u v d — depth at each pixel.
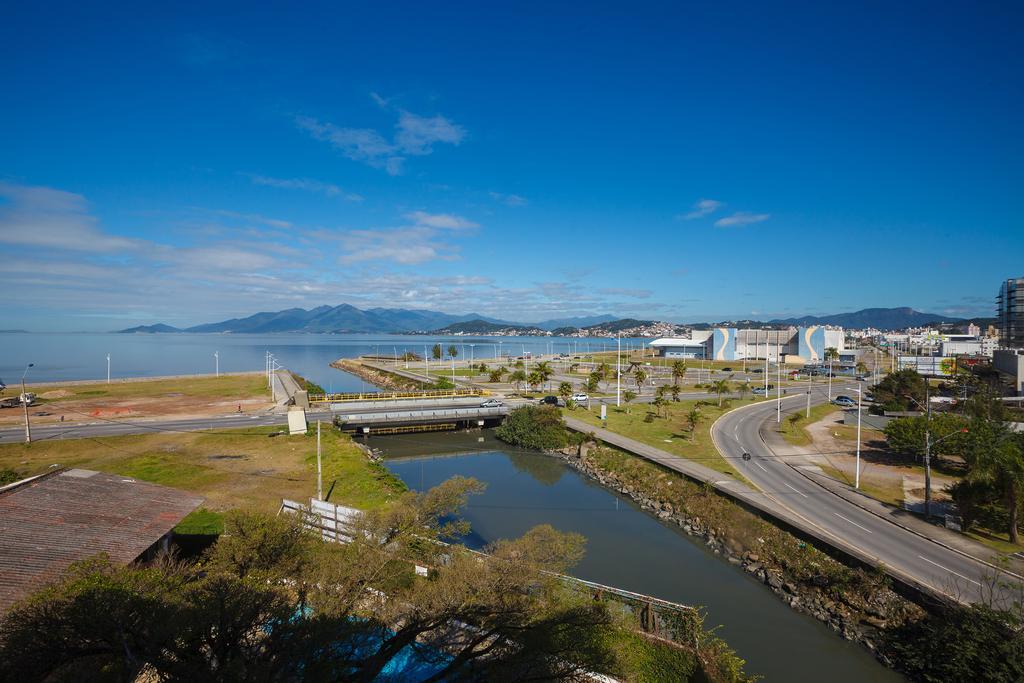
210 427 67.94
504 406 86.75
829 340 198.50
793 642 27.81
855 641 27.58
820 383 133.25
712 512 42.81
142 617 12.88
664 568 35.97
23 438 60.31
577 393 103.56
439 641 17.73
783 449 61.44
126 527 23.72
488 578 17.91
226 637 14.04
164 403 88.88
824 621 29.52
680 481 49.56
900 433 53.97
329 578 18.23
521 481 57.25
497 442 75.00
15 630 12.27
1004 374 115.75
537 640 16.27
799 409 91.38
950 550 33.16
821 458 57.31
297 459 53.66
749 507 41.31
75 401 90.75
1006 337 162.62
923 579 29.28
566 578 26.02
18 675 11.99
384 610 17.80
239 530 20.36
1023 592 25.02
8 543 20.70
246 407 85.25
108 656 13.38
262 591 15.53
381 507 41.06
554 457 67.25
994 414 62.31
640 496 50.25
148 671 15.45
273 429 67.12
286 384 117.31
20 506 23.97
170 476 47.22
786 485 47.28
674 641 25.77
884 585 29.61
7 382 153.38
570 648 16.70
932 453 50.72
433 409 83.62
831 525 37.53
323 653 15.15
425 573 21.64
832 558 33.16
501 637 16.88
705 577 34.75
